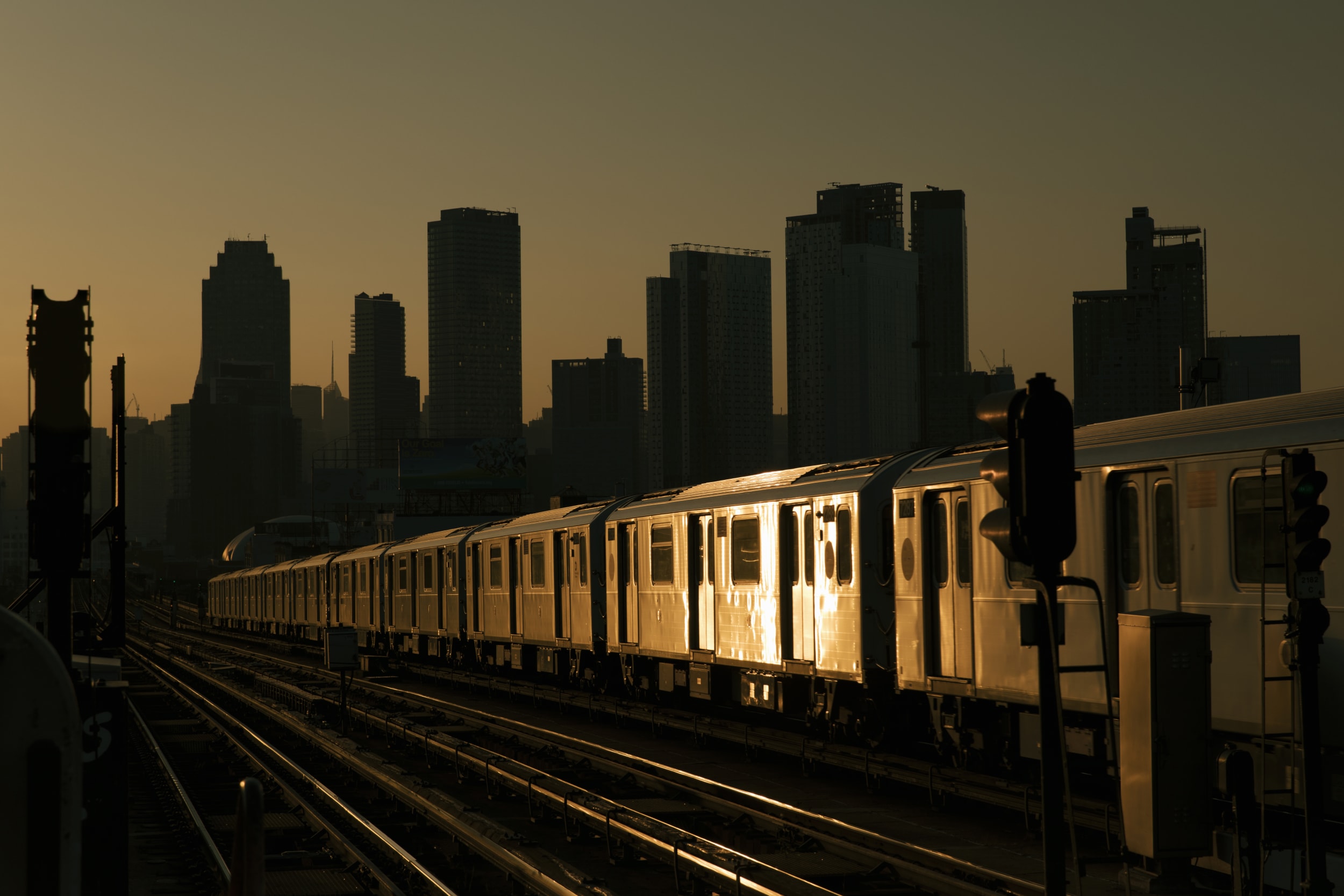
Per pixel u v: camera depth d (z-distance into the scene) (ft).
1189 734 30.55
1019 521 22.38
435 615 141.28
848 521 61.52
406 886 42.39
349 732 96.63
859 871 40.83
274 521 574.56
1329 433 35.35
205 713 109.81
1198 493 40.16
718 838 49.01
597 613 94.58
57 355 28.60
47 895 9.50
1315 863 26.40
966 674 52.95
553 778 57.31
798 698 69.72
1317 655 26.58
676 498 84.28
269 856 47.96
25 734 9.49
